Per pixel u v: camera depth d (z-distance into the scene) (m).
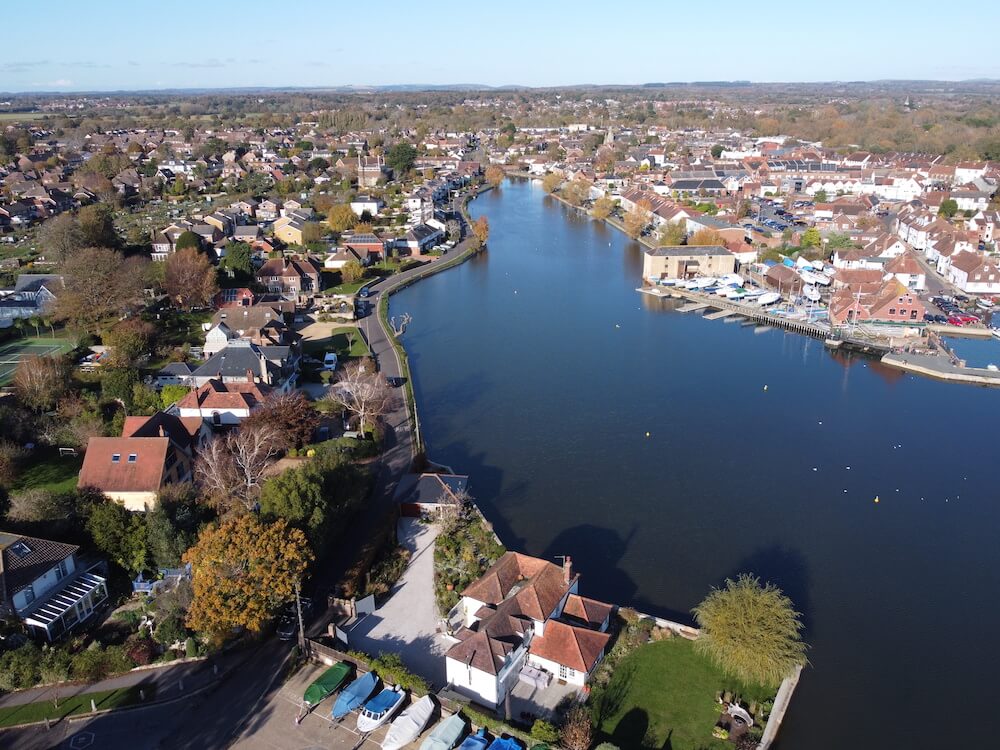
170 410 124.19
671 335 189.62
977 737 72.69
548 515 108.06
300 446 117.38
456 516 102.19
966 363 166.88
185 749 65.88
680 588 92.44
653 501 112.25
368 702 69.94
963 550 101.94
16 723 68.19
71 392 131.75
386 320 193.00
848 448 129.75
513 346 180.00
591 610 80.94
